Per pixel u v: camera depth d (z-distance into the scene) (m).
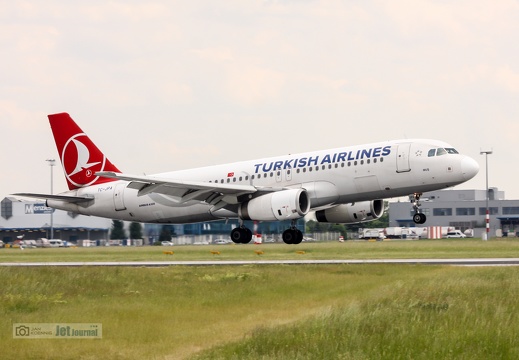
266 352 30.61
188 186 92.69
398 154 88.56
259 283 53.72
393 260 74.38
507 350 28.94
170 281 55.28
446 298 40.22
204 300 46.28
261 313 41.91
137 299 46.88
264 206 91.31
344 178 90.88
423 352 29.12
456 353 28.84
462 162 86.75
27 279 54.75
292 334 32.53
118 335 36.00
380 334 31.89
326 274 58.69
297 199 89.69
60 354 32.69
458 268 60.12
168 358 31.83
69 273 59.16
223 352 31.25
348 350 29.72
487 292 42.53
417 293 42.28
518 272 53.03
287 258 82.12
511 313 35.47
